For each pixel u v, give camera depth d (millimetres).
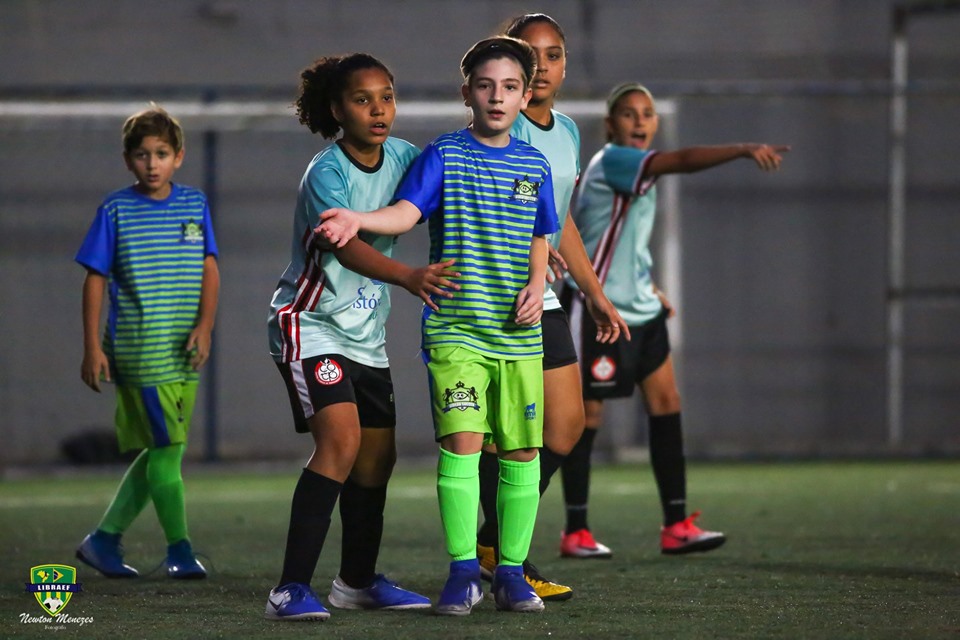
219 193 39219
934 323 41875
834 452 39281
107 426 38438
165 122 16438
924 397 41938
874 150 41688
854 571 16141
